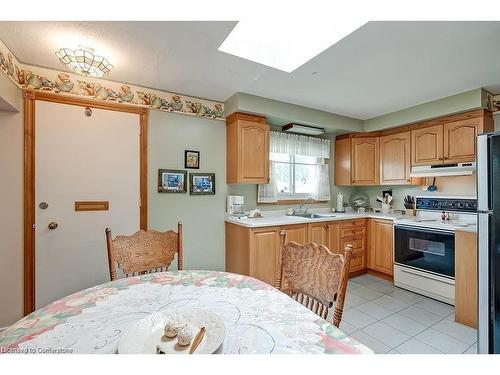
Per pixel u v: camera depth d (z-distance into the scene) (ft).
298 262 4.29
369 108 10.27
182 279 4.39
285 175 11.50
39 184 6.70
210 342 2.45
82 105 7.23
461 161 8.77
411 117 10.02
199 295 3.73
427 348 5.93
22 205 6.55
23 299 6.55
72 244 7.08
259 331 2.75
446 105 8.91
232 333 2.71
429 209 10.44
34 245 6.65
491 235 5.26
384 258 10.61
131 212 7.89
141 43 5.67
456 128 8.93
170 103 8.59
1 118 6.34
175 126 8.69
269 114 9.22
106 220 7.52
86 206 7.26
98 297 3.63
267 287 4.05
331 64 6.63
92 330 2.77
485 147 5.36
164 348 2.41
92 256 7.32
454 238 7.93
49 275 6.81
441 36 5.35
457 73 7.12
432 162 9.61
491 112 8.57
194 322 2.85
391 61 6.45
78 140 7.17
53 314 3.12
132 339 2.54
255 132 9.34
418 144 10.11
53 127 6.87
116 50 5.96
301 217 10.32
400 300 8.61
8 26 4.97
